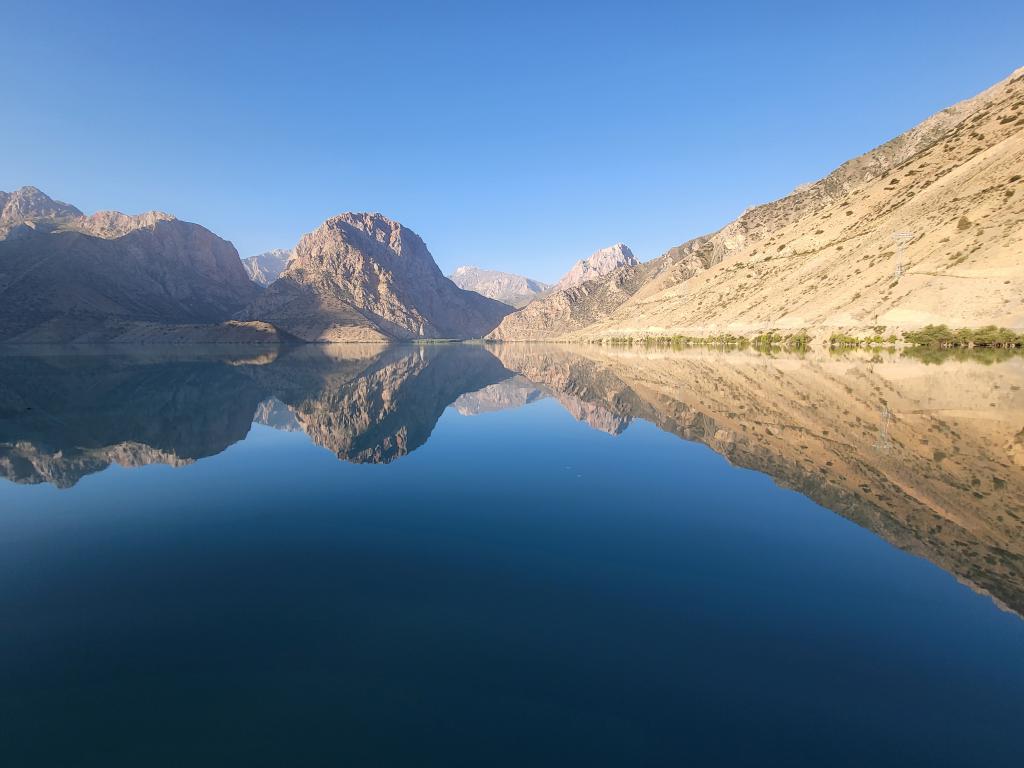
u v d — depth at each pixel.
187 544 11.23
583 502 13.89
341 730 5.63
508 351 172.88
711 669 6.53
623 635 7.36
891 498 13.70
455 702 6.04
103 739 5.53
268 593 8.89
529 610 8.11
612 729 5.53
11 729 5.65
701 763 4.99
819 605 8.15
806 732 5.41
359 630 7.64
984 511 12.44
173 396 41.81
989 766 4.92
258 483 16.36
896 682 6.22
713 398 35.31
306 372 73.31
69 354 126.38
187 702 6.13
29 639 7.50
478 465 18.64
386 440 24.03
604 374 62.44
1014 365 47.41
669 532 11.53
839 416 26.23
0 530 12.18
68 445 22.67
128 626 7.85
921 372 44.03
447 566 9.89
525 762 5.07
